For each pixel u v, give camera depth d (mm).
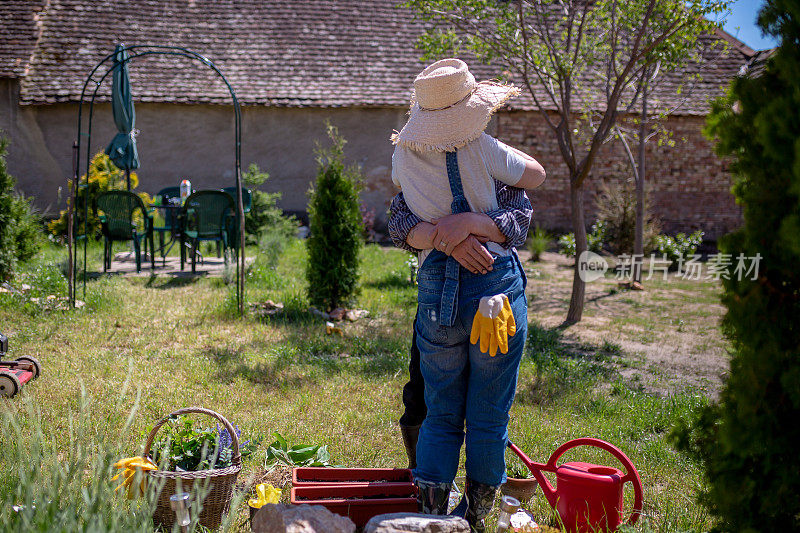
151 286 8805
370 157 16141
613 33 7703
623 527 2602
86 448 2295
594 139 7855
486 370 2512
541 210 16672
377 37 17141
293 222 15297
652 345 7410
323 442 3971
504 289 2518
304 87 15969
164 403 4523
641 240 11234
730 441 2186
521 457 3045
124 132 11875
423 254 2635
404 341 6645
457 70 2514
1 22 15641
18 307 7059
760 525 2158
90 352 5750
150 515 2219
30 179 15016
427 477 2568
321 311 7902
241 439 3877
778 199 2062
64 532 2025
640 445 4266
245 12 17203
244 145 15742
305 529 2307
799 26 1977
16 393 4500
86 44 15773
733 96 2230
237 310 7477
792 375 2025
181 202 10547
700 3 6812
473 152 2555
